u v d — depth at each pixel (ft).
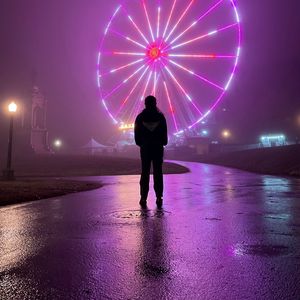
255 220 15.98
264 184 37.73
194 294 7.31
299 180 44.11
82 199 25.61
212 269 8.93
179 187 34.88
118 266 9.30
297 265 9.17
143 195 21.89
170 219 16.44
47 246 11.50
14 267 9.29
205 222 15.58
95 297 7.22
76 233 13.52
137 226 14.79
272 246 11.21
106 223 15.58
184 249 10.96
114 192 31.40
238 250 10.75
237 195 26.96
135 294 7.36
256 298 7.06
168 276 8.45
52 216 17.71
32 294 7.39
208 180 45.60
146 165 21.95
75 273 8.75
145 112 22.20
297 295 7.18
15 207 21.27
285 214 17.63
